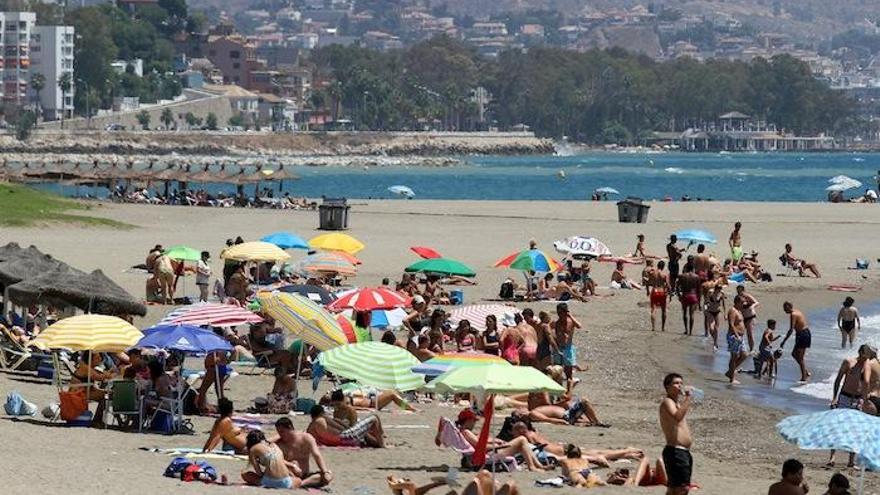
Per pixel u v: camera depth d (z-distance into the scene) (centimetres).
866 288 19675
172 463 7244
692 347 14450
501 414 9869
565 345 11306
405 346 11388
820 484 8356
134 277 17588
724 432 10050
